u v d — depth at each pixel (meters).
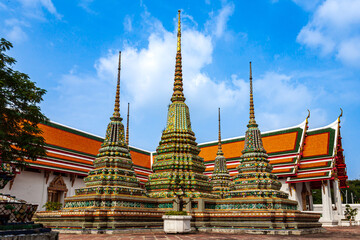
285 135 50.94
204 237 18.05
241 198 25.89
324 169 45.75
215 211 25.36
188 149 28.75
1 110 14.56
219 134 38.25
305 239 17.53
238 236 19.23
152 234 20.36
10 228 9.62
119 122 27.23
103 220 21.52
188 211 25.02
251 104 30.59
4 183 15.53
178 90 31.12
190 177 27.50
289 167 47.62
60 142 43.66
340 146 49.91
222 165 36.16
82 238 16.97
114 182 24.11
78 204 23.39
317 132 49.75
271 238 18.00
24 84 15.00
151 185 27.69
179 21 33.25
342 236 20.56
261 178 27.06
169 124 29.98
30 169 39.09
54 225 22.55
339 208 48.88
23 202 11.74
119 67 28.81
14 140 15.49
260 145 28.89
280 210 23.52
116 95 27.98
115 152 25.72
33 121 15.91
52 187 41.31
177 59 31.97
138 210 23.20
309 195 53.06
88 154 46.81
